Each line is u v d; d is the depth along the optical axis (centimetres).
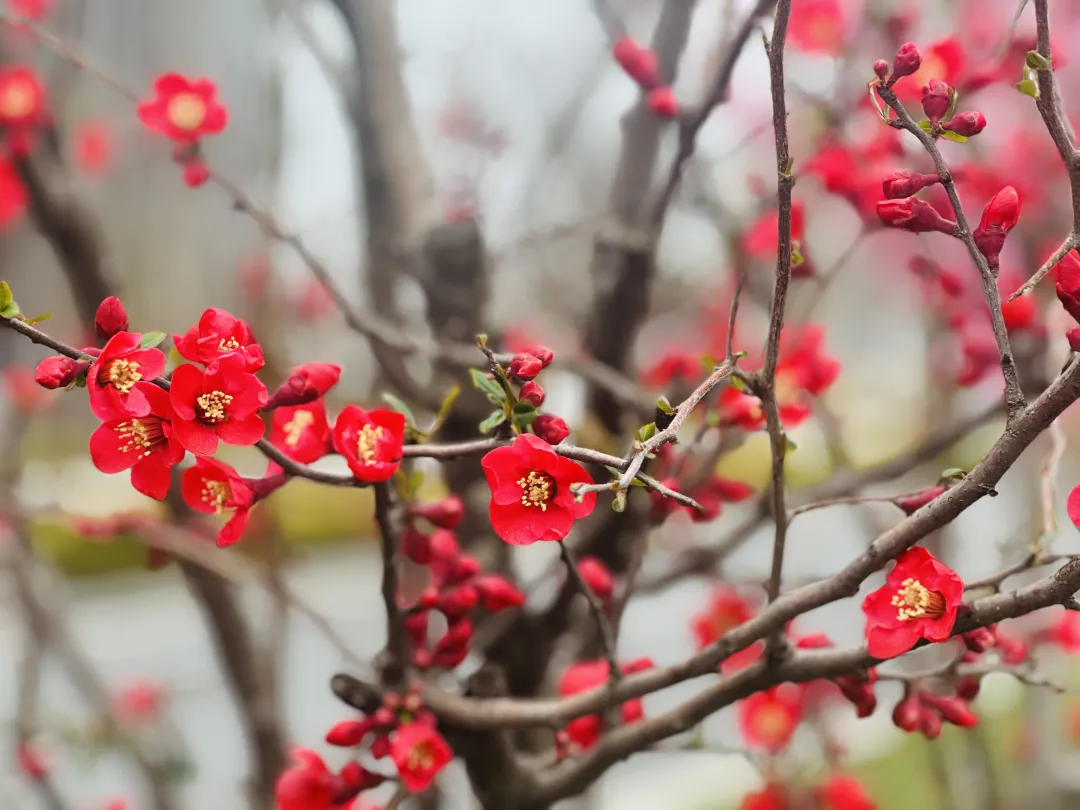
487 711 100
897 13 122
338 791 99
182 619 528
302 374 92
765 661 94
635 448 87
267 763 144
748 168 163
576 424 123
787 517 93
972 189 124
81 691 191
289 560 190
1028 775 175
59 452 470
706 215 146
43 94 118
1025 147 155
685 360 123
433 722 100
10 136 117
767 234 131
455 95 184
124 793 232
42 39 111
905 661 156
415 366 169
